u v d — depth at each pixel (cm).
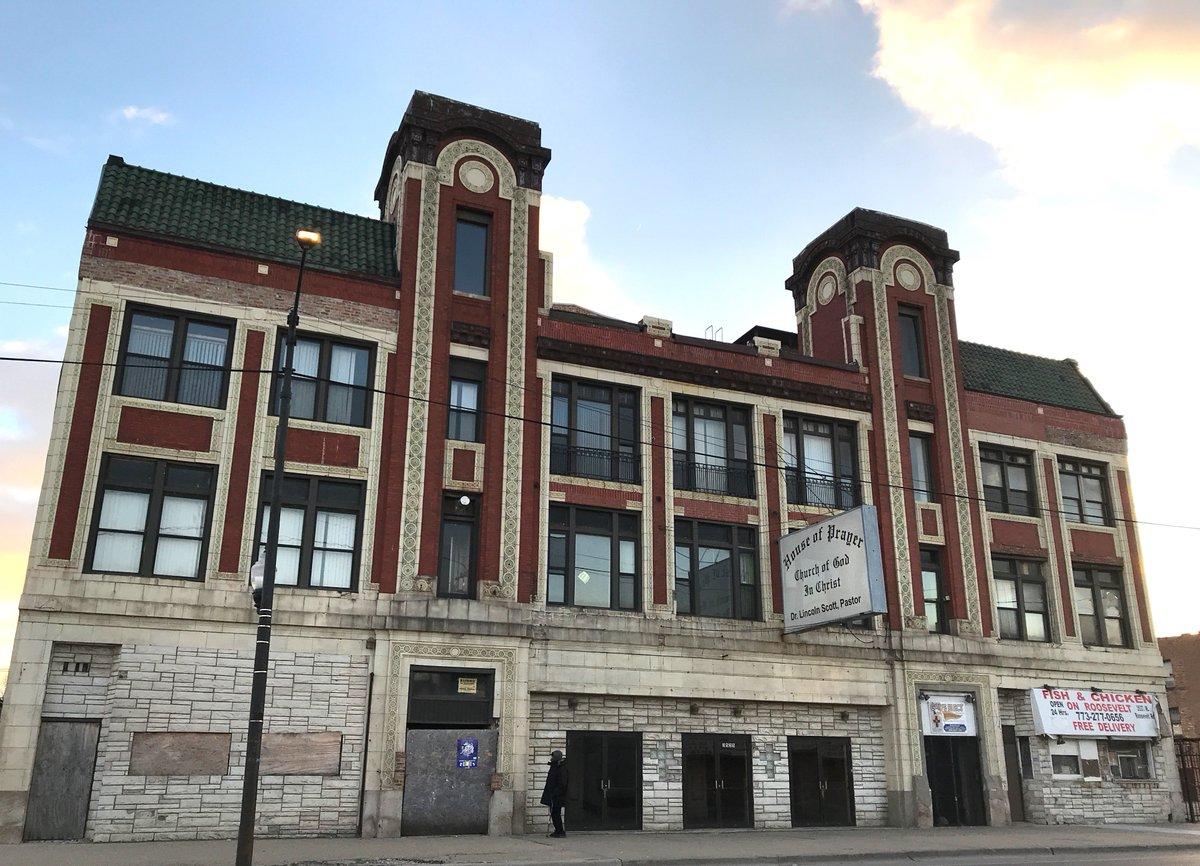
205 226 2325
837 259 3148
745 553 2659
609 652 2394
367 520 2241
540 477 2455
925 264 3134
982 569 2911
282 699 2077
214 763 2006
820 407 2853
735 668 2516
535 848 1848
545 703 2342
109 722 1956
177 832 1947
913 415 2966
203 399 2202
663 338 2709
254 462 2191
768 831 2403
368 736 2106
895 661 2695
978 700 2772
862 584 2284
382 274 2434
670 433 2636
